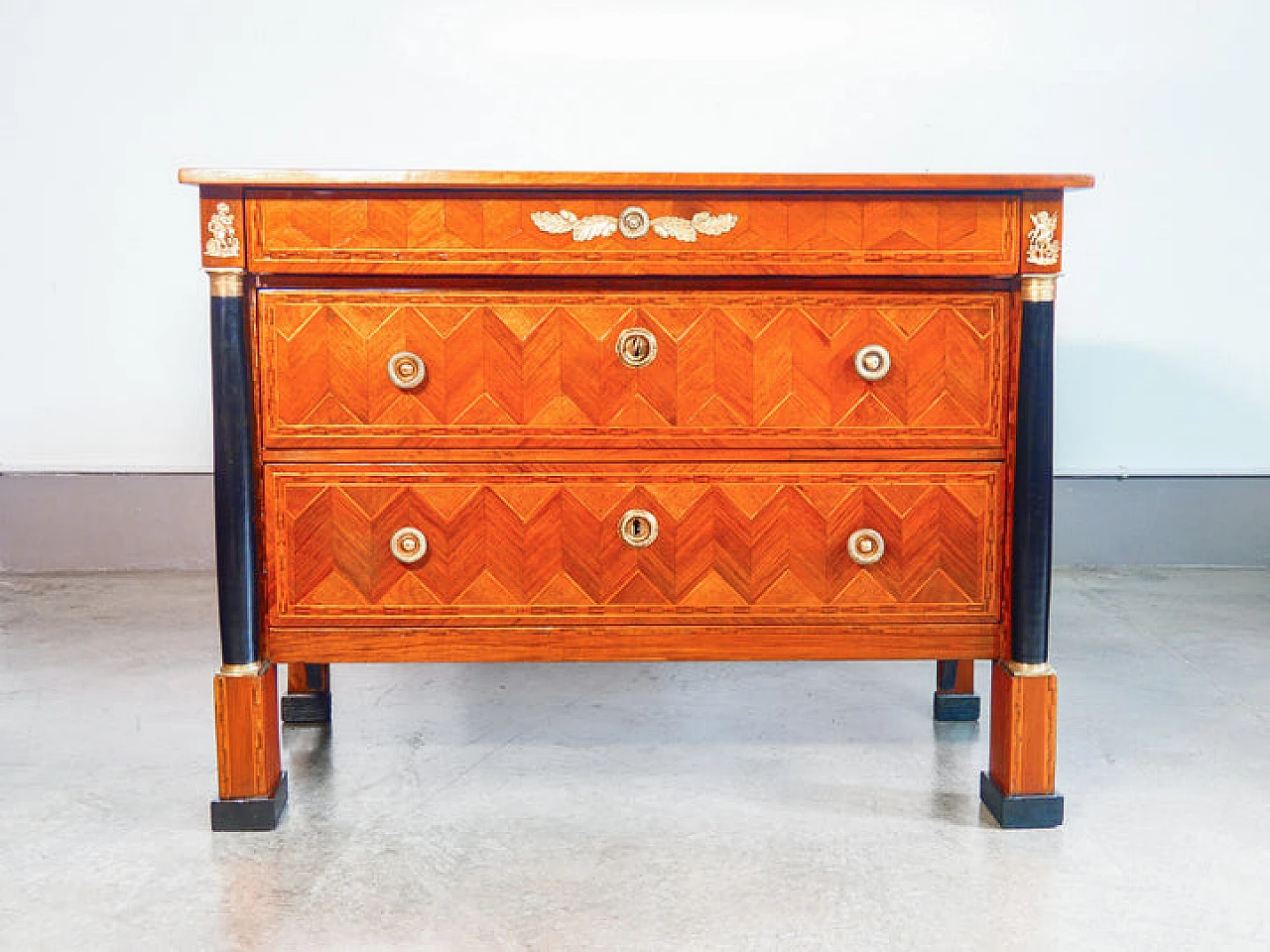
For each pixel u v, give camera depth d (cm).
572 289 178
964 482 182
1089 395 349
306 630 183
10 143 334
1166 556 357
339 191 174
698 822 183
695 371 180
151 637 285
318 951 145
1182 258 343
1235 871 166
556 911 155
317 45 334
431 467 181
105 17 331
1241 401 349
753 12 334
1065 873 166
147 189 338
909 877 165
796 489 182
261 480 180
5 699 240
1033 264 177
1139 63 335
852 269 177
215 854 172
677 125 338
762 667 271
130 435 347
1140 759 208
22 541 348
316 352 178
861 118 338
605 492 182
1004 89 337
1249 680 252
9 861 169
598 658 185
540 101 337
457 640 184
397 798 193
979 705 233
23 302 340
